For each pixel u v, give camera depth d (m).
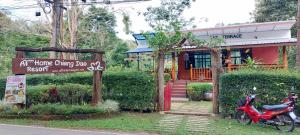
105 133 9.74
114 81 14.70
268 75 11.59
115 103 13.68
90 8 32.62
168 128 10.47
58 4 18.88
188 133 9.70
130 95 14.31
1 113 12.60
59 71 12.63
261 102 11.57
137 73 14.53
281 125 10.11
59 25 18.95
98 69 13.73
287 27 22.38
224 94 12.45
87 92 14.20
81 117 12.27
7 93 12.80
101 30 35.41
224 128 10.38
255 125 10.94
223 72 13.45
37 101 13.90
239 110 11.46
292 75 11.38
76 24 26.45
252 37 23.09
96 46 34.66
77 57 29.70
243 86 12.01
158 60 14.44
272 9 33.72
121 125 10.91
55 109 12.26
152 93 14.16
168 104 14.74
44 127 10.80
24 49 12.42
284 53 22.44
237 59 24.50
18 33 33.00
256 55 23.95
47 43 34.50
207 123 11.34
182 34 14.20
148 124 11.13
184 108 15.42
